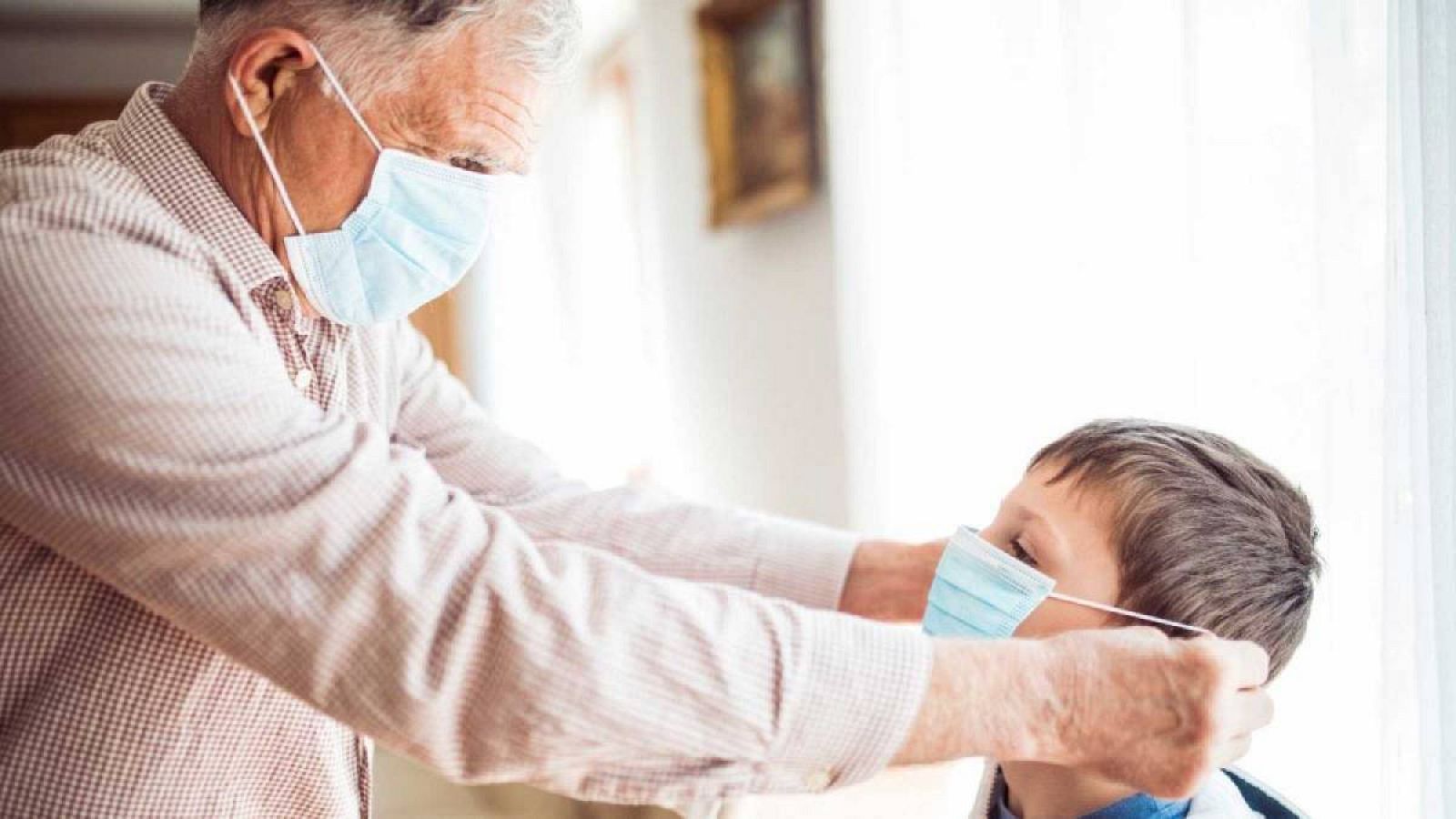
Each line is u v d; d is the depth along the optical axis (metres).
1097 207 1.25
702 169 2.77
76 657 0.86
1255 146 1.09
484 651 0.72
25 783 0.87
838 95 1.92
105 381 0.72
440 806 1.99
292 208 0.90
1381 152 0.99
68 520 0.73
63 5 4.16
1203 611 0.91
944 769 1.33
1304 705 1.09
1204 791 0.94
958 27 1.54
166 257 0.82
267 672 0.74
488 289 4.52
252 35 0.86
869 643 0.74
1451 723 0.92
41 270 0.75
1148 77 1.21
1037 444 1.40
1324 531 1.04
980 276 1.53
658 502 1.22
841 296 1.97
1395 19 0.94
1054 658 0.74
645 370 3.50
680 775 0.73
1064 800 0.96
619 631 0.72
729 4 2.39
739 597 0.77
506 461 1.23
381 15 0.84
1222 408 1.12
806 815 1.25
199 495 0.72
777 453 2.54
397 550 0.72
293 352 0.96
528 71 0.90
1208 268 1.12
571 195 4.14
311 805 0.98
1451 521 0.91
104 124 0.98
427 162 0.90
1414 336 0.93
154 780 0.89
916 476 1.74
